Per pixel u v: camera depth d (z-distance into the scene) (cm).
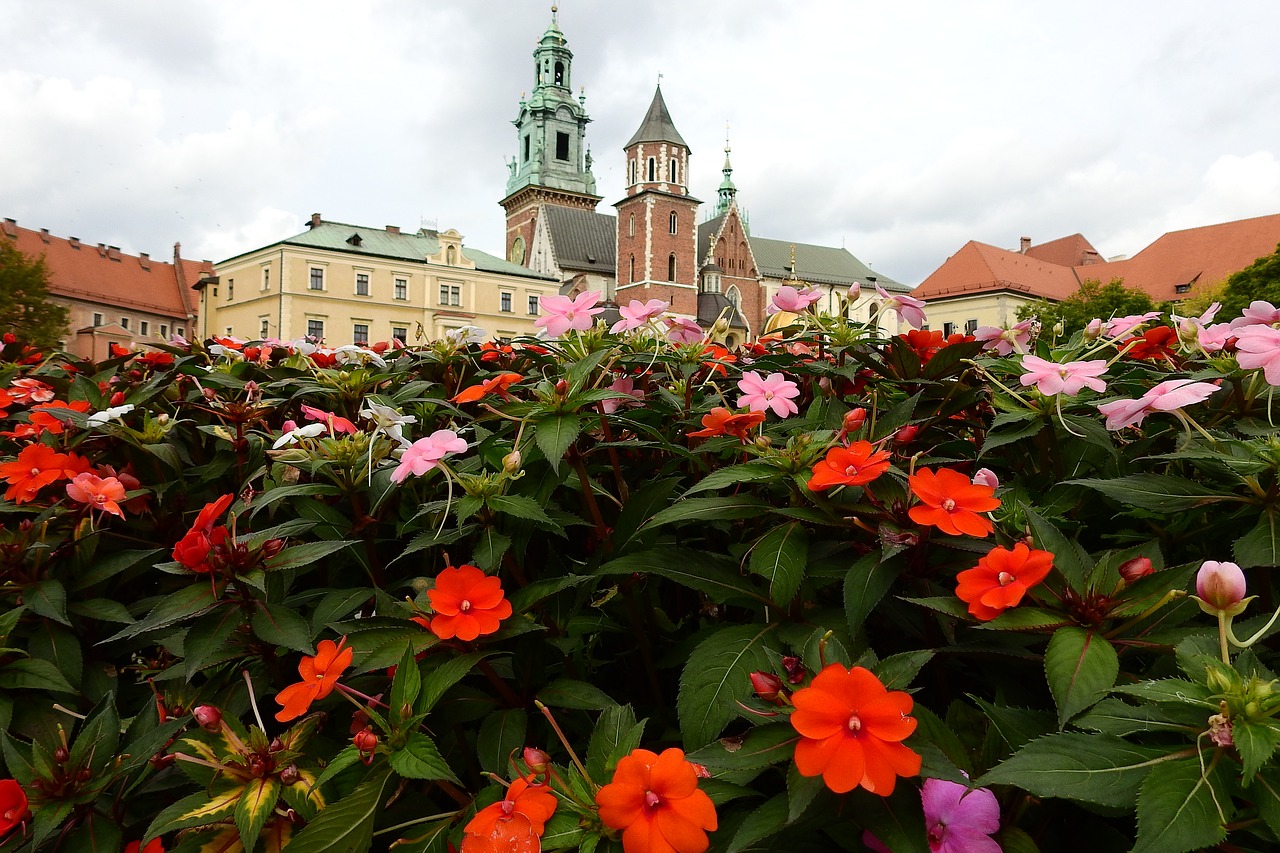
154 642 167
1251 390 167
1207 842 74
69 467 181
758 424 162
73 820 120
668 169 7219
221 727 115
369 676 130
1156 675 106
